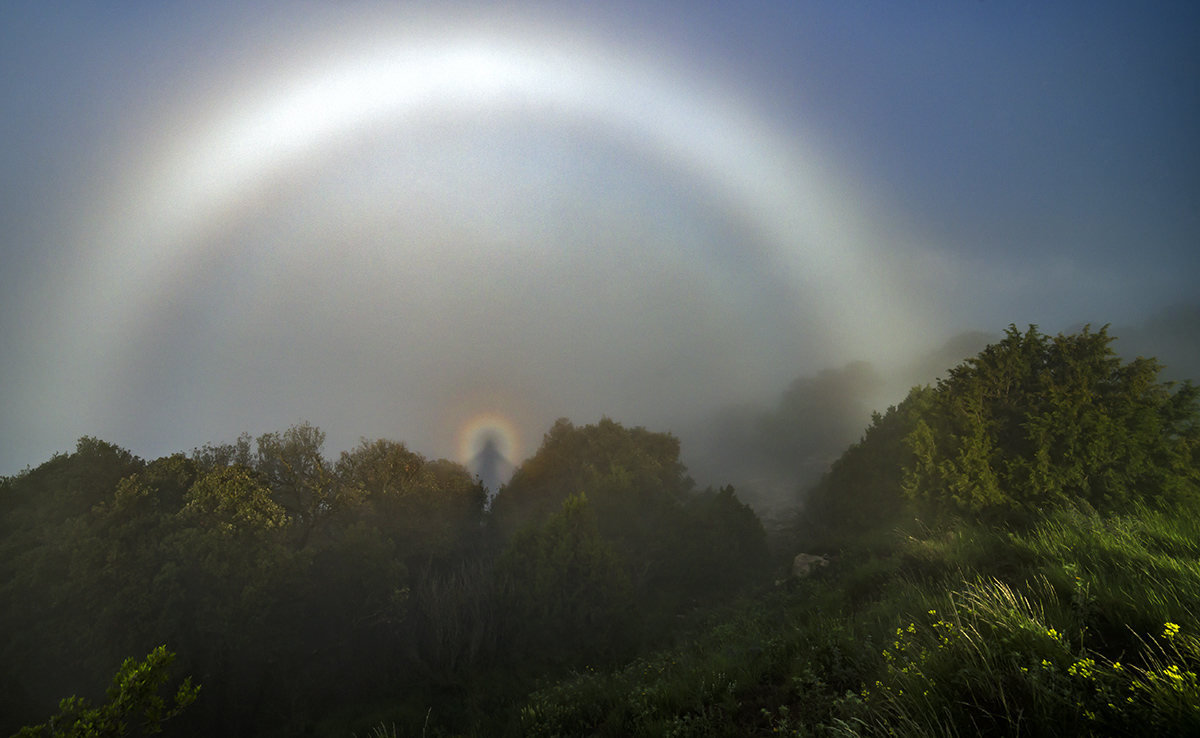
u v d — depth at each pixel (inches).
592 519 810.2
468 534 1063.6
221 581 600.7
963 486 571.8
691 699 243.8
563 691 369.7
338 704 653.9
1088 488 535.5
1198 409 621.3
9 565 623.8
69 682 589.0
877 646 207.6
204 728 564.1
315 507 840.9
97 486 706.8
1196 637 131.4
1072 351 665.0
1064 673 131.6
